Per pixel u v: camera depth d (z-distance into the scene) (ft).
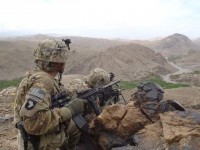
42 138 12.75
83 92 14.88
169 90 45.01
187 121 15.21
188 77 165.17
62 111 12.76
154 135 15.06
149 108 16.14
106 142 15.57
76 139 14.49
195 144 14.14
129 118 15.87
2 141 25.59
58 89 13.35
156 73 202.49
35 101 12.11
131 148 14.87
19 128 12.93
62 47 13.29
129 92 43.86
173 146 14.30
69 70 207.62
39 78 12.67
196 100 38.34
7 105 37.40
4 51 216.33
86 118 15.92
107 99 16.89
